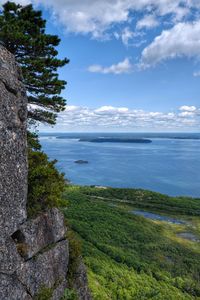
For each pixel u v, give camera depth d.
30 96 21.77
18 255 11.24
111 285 33.53
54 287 13.26
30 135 21.16
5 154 10.94
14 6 21.11
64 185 16.27
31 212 12.68
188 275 54.97
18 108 11.80
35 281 12.02
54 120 23.11
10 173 11.12
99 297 26.41
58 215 14.58
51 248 13.41
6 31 18.02
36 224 12.58
